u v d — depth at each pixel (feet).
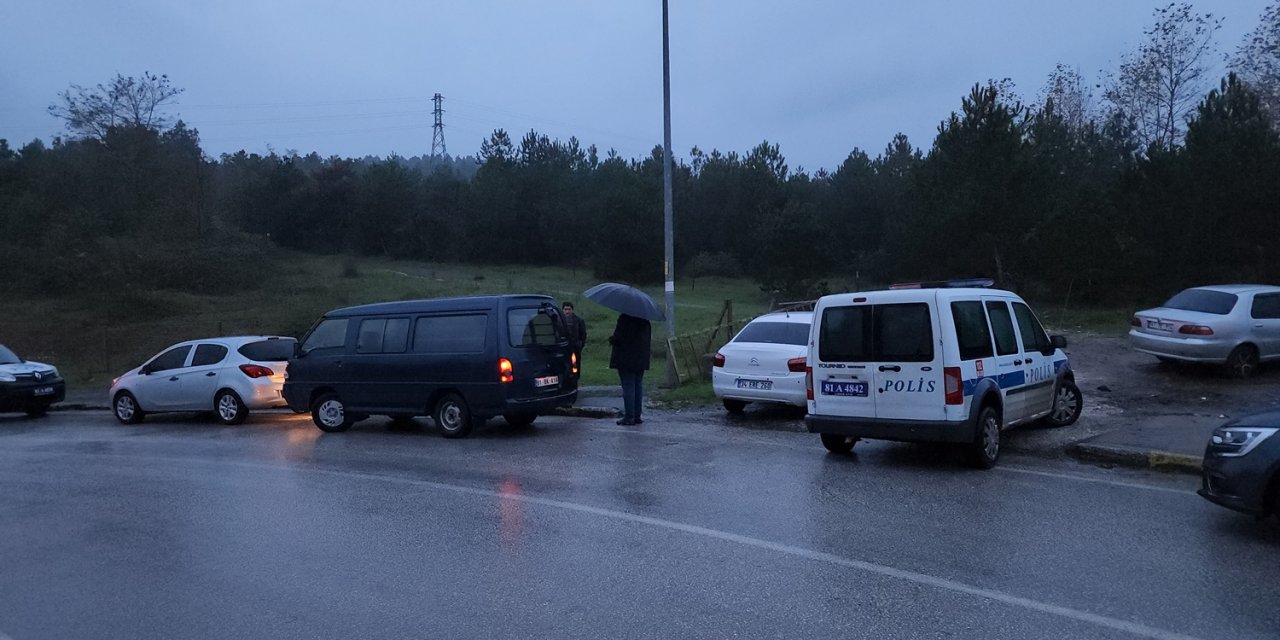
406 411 40.34
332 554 20.93
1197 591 17.28
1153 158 78.84
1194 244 72.95
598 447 35.55
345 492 27.94
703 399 47.75
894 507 24.48
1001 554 19.93
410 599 17.63
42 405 58.08
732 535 21.85
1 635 16.30
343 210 225.35
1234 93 78.18
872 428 29.99
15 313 118.01
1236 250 71.82
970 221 83.05
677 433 38.88
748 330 43.68
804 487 27.22
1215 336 44.27
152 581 19.25
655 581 18.44
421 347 40.06
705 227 196.34
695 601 17.20
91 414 59.72
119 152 155.74
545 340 40.42
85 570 20.22
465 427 39.09
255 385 48.62
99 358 91.76
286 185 228.84
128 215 152.87
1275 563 18.99
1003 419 30.89
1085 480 27.73
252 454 36.68
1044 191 83.51
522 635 15.61
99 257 135.54
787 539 21.44
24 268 138.62
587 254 202.08
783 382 40.45
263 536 22.77
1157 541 20.77
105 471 33.58
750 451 33.86
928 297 29.17
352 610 17.08
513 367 38.42
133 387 51.75
